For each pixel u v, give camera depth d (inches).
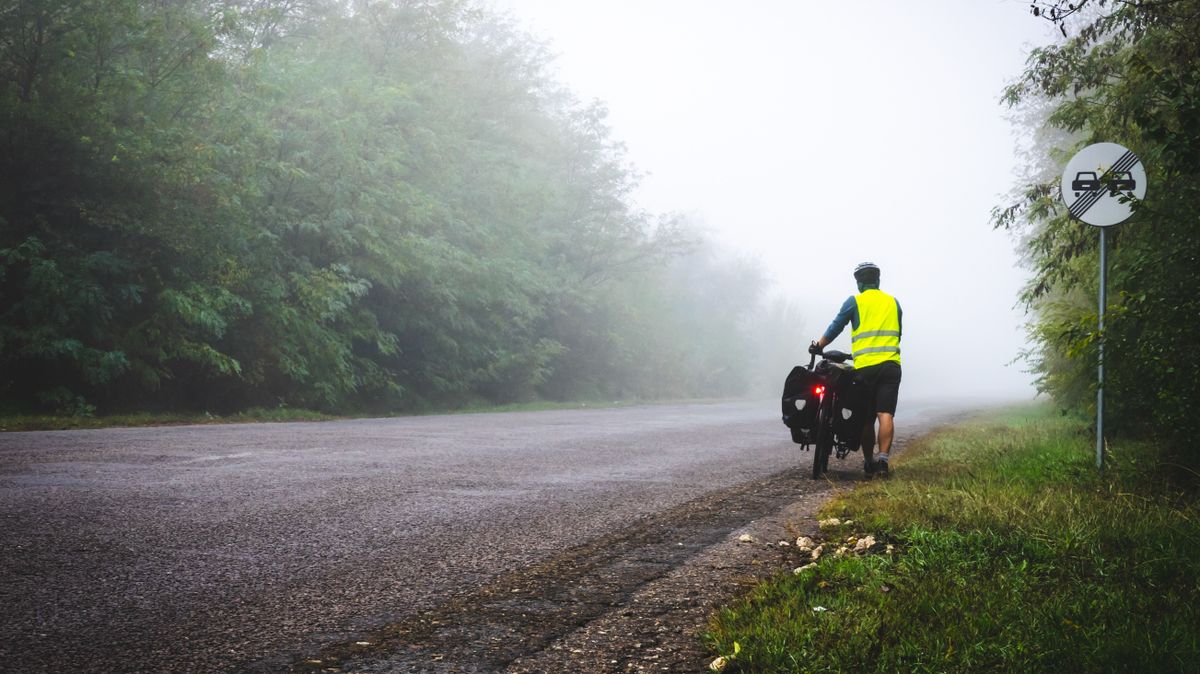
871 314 303.7
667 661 111.8
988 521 187.6
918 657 105.4
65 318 523.8
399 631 123.1
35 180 563.5
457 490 254.5
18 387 550.3
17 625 119.6
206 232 609.9
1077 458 302.8
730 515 225.6
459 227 940.6
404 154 840.9
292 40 887.7
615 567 164.2
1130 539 170.7
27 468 265.9
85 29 569.3
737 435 502.6
